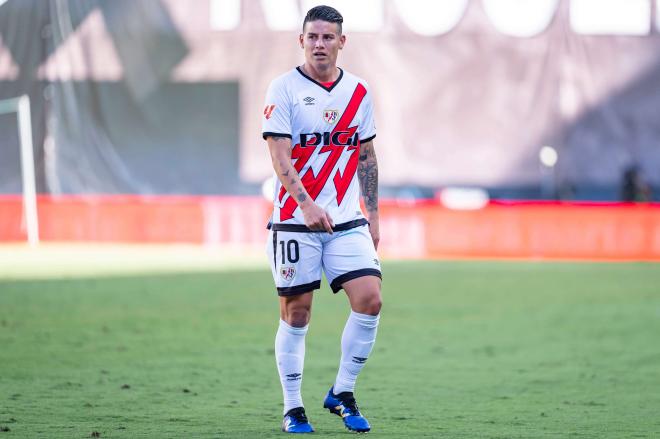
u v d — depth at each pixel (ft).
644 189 203.92
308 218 54.49
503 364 85.25
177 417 61.16
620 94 204.95
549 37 205.16
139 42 209.97
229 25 208.64
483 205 205.67
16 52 211.00
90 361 83.25
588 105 205.36
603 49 204.85
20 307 116.98
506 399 69.56
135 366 81.20
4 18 211.00
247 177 209.97
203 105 209.77
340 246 57.00
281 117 55.62
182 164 210.59
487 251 197.47
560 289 143.43
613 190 205.16
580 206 202.90
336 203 57.06
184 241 206.69
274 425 59.00
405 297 132.87
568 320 113.09
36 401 66.08
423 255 199.21
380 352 91.09
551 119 205.57
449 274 163.12
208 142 209.97
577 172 205.67
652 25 204.03
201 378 76.23
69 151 211.41
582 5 204.74
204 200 209.87
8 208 209.15
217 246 204.95
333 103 56.29
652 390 73.72
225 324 106.32
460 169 206.69
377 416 62.90
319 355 89.04
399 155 206.80
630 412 64.95
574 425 60.18
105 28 210.18
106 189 211.41
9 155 211.00
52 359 83.87
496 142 206.08
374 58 206.18
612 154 205.36
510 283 150.92
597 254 195.00
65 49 210.59
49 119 210.79
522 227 196.34
